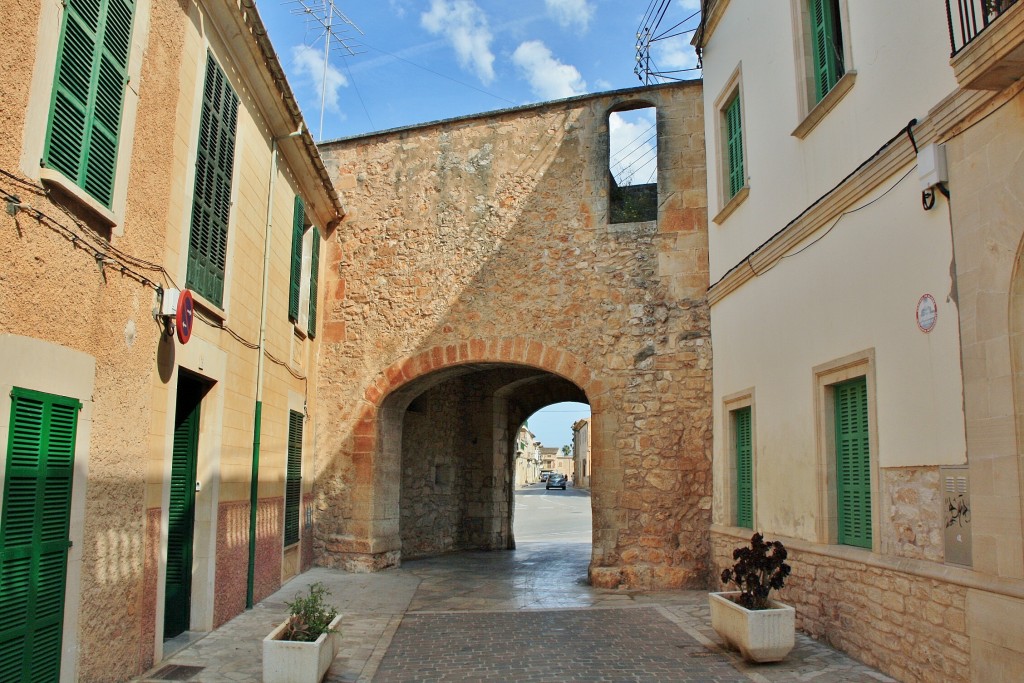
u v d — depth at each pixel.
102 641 4.87
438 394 14.84
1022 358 4.34
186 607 6.86
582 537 18.92
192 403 7.05
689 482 9.88
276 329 9.10
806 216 6.96
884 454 5.68
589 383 10.41
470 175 11.43
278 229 9.13
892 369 5.62
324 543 11.06
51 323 4.21
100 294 4.75
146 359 5.45
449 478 14.98
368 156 11.88
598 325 10.52
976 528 4.60
